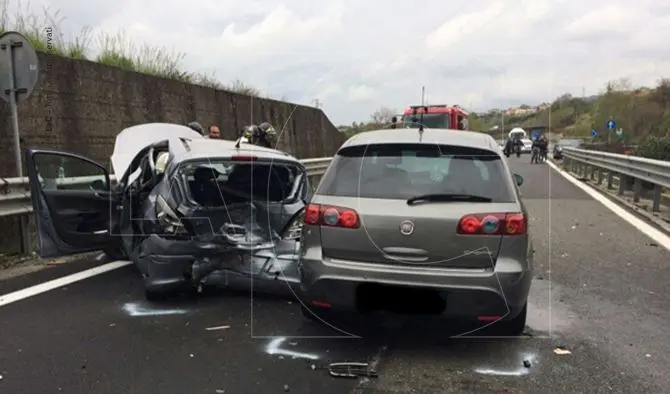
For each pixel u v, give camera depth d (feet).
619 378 11.48
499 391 10.92
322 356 12.57
